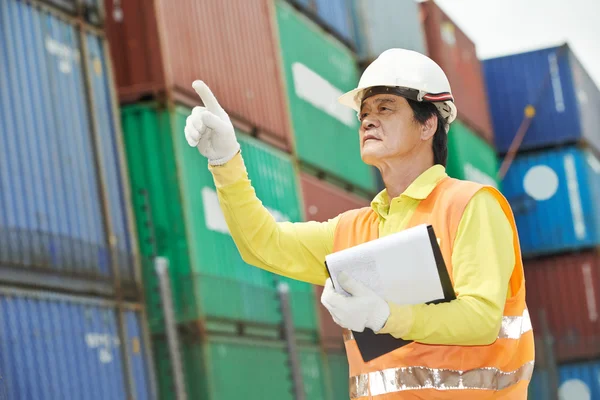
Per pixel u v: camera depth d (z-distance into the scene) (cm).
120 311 1903
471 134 3869
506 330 399
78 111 1939
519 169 4316
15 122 1739
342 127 3206
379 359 405
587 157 4325
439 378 392
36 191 1744
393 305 364
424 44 3822
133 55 2217
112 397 1791
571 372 3878
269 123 2617
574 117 4281
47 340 1650
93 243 1875
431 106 419
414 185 414
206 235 2217
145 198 2172
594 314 3984
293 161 2712
